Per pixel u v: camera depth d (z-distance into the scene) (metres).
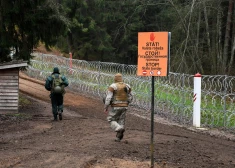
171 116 14.23
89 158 7.35
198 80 12.62
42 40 15.37
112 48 39.69
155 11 38.50
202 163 7.41
